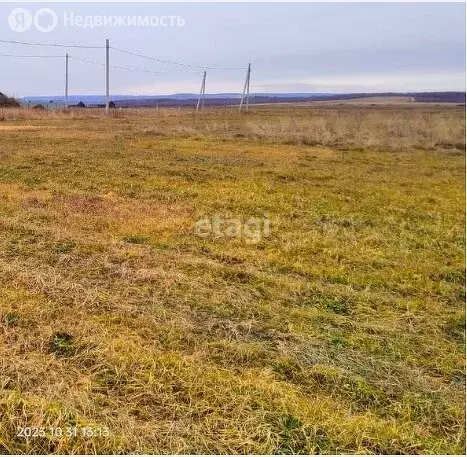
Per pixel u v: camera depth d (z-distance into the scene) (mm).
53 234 4160
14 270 3324
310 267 3812
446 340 2795
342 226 5129
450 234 4988
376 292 3443
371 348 2635
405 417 2104
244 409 2070
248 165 8578
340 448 1910
